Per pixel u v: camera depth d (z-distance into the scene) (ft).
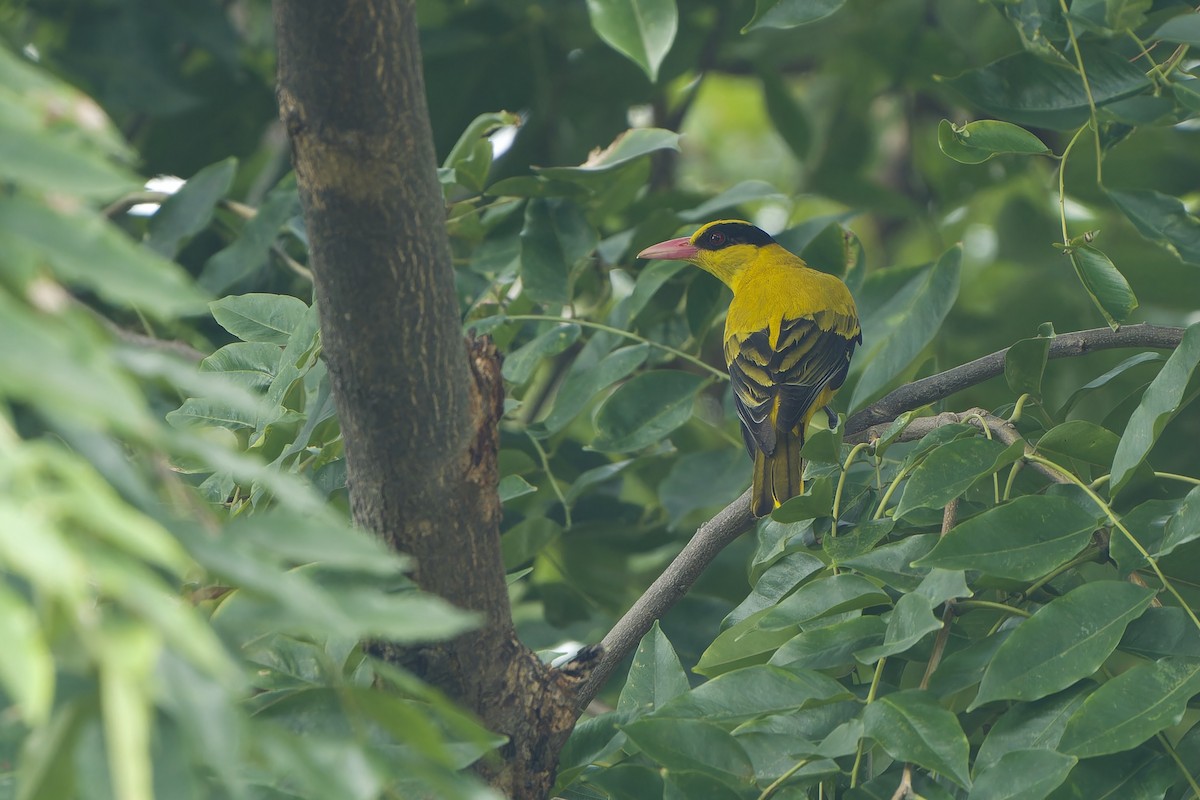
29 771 7.48
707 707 18.28
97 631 6.95
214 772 9.53
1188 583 19.40
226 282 32.65
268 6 46.93
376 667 10.30
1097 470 23.84
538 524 28.45
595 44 43.27
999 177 48.67
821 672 19.62
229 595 13.75
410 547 18.49
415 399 17.62
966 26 47.03
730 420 37.17
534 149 43.70
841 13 48.62
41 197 8.10
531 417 43.04
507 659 19.58
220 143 44.06
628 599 35.65
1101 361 41.16
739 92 79.00
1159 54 28.81
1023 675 16.81
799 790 17.37
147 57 40.45
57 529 6.82
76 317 8.02
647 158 34.42
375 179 16.58
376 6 16.02
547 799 20.20
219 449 8.33
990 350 43.55
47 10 41.27
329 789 8.30
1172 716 16.05
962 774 15.96
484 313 31.58
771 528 24.62
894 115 60.23
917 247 58.23
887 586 21.47
